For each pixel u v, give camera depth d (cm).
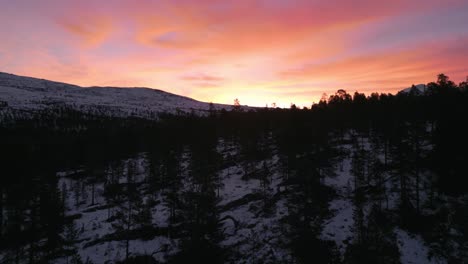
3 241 3278
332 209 3772
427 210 3444
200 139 5994
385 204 3766
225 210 4191
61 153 7175
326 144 5488
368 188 4153
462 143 3684
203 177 4603
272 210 3912
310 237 2939
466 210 3055
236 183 5241
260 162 6078
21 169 4634
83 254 3381
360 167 4188
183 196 4309
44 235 3519
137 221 3669
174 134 6994
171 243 3522
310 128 5275
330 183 4547
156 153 6147
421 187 3941
